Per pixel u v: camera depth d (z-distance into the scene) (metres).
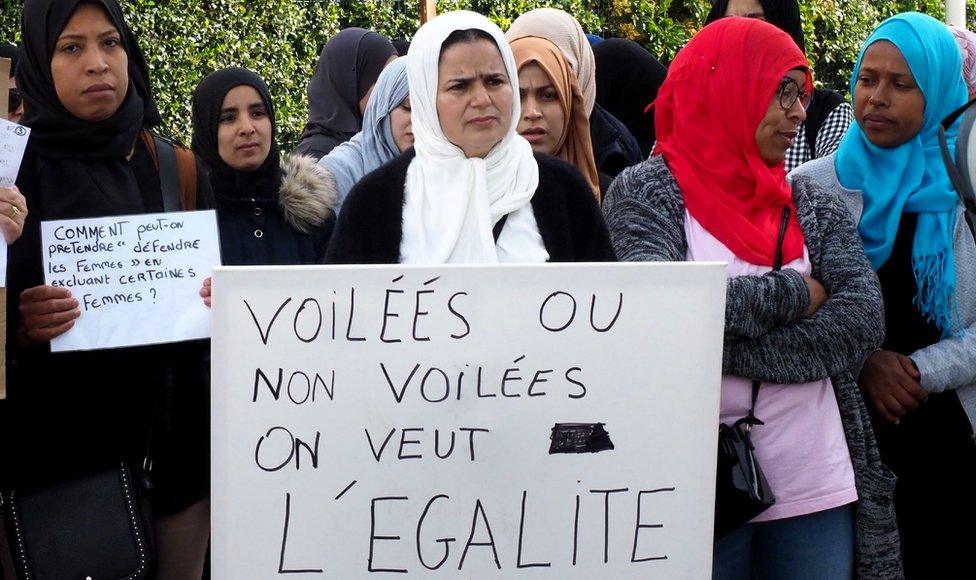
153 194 3.03
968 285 3.28
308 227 3.67
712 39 2.99
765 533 2.93
